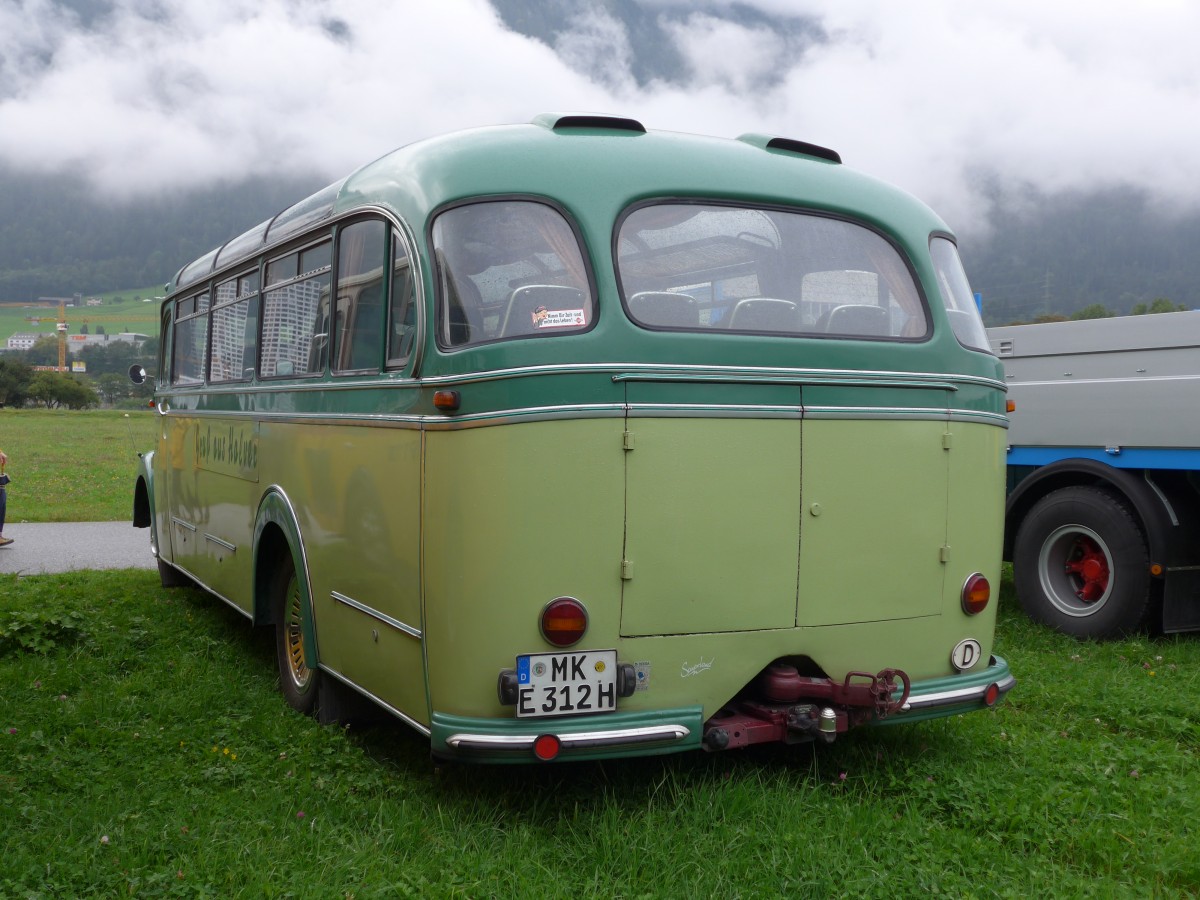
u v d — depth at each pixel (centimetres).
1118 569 746
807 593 442
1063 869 393
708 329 431
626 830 411
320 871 382
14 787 468
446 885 373
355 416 486
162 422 946
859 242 479
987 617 493
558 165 435
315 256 566
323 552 529
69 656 707
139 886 373
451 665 410
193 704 599
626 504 409
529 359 401
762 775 475
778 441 434
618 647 412
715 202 451
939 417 472
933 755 506
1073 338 797
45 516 1583
